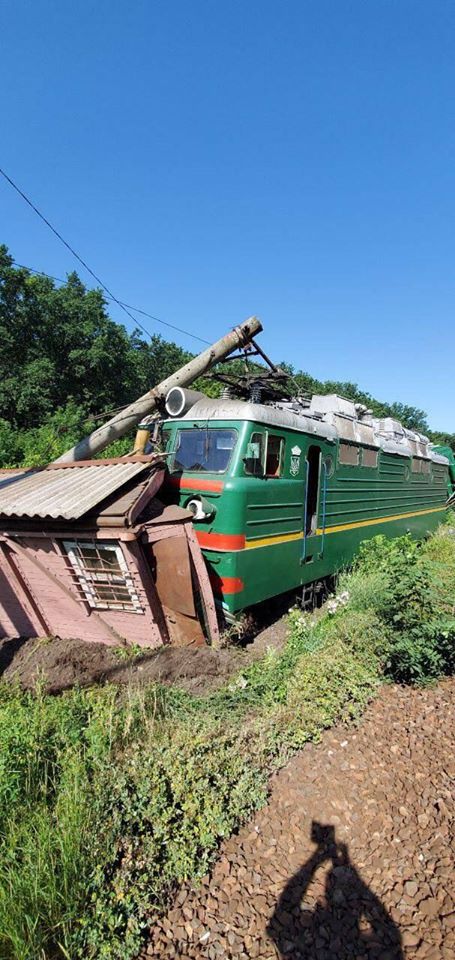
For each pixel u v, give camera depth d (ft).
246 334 33.81
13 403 88.12
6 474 25.62
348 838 12.04
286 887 10.89
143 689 17.76
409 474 46.29
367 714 16.67
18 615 22.57
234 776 13.29
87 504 18.16
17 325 95.50
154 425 26.91
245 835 12.18
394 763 14.39
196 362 33.65
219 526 22.16
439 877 10.91
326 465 30.19
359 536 35.68
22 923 9.67
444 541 46.21
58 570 20.21
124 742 14.98
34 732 14.78
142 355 112.47
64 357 98.07
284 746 14.84
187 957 9.59
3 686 19.33
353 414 35.65
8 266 93.66
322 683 17.28
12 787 12.44
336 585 31.86
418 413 194.18
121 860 11.14
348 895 10.68
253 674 19.27
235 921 10.22
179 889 10.90
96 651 20.89
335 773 13.96
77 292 107.14
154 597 19.72
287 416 25.89
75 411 83.46
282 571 25.55
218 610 22.52
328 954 9.53
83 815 11.76
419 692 18.30
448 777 13.88
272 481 24.38
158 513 20.20
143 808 12.09
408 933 9.83
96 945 9.66
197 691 18.38
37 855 10.76
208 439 23.89
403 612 20.03
